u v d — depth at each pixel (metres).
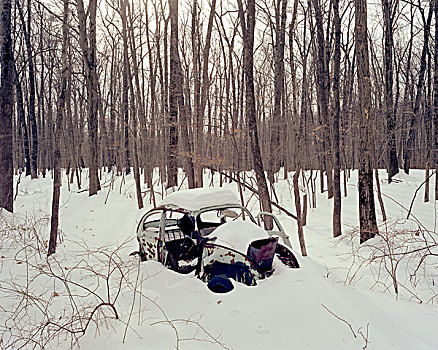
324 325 3.73
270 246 4.98
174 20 13.64
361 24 7.37
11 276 5.36
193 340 3.60
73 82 23.69
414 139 29.47
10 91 10.08
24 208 12.98
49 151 29.95
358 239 7.53
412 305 4.23
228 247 5.11
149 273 5.44
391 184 15.82
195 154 11.96
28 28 23.22
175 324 3.94
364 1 7.35
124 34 13.48
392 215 10.18
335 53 10.58
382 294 4.57
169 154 14.57
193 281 5.11
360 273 5.50
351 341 3.46
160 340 3.61
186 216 5.83
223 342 3.57
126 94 22.91
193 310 4.28
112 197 14.68
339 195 8.57
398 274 5.29
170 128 14.46
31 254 6.88
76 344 3.63
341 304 4.16
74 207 13.17
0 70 10.23
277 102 13.66
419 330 3.63
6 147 9.82
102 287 5.13
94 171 15.43
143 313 4.21
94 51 15.52
